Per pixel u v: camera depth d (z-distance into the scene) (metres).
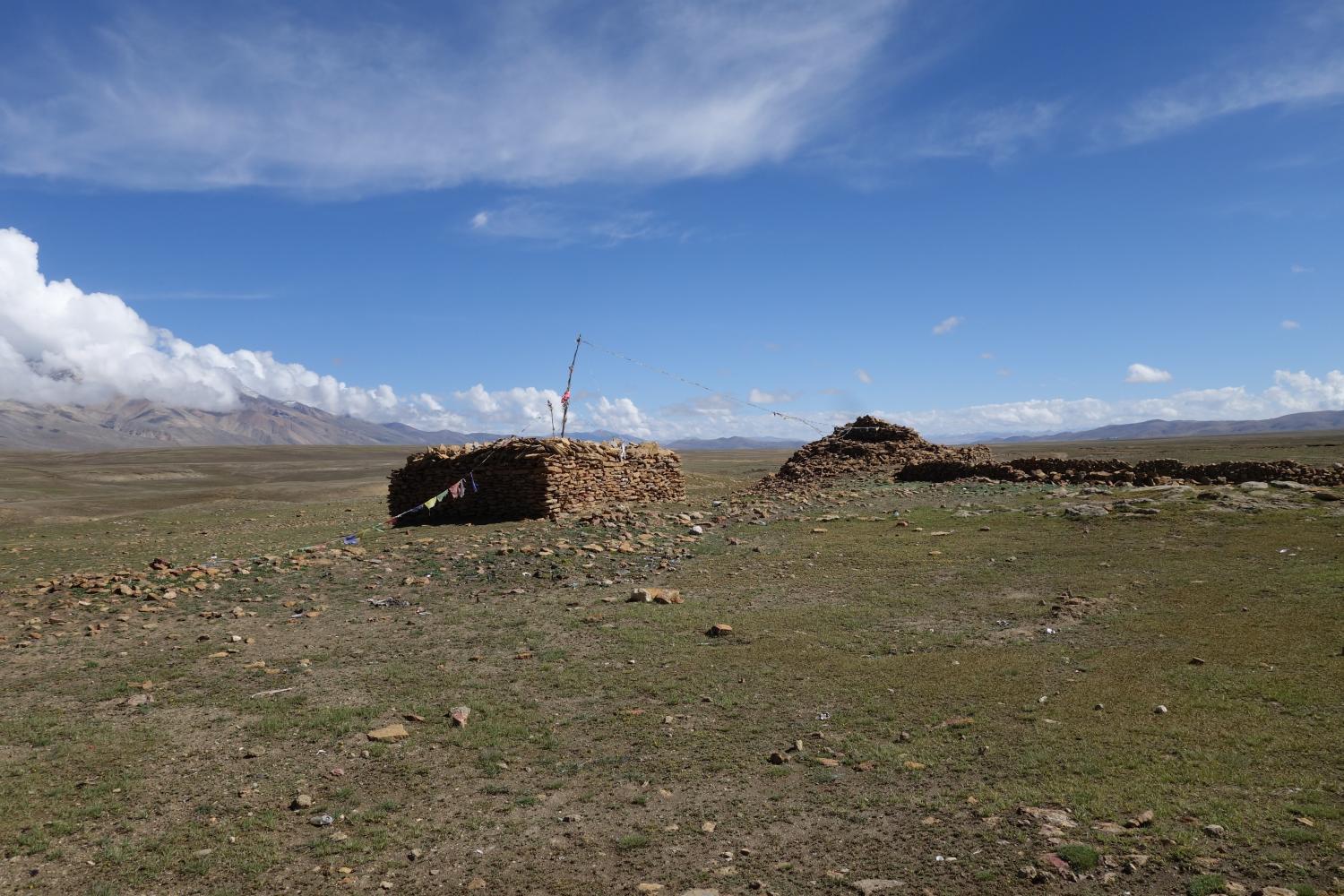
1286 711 10.21
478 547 23.83
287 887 7.76
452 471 30.80
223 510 42.94
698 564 22.02
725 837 8.34
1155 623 14.30
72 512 46.34
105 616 17.83
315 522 34.25
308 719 11.95
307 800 9.39
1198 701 10.75
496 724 11.61
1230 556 18.28
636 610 17.44
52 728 11.73
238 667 14.44
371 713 12.11
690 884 7.50
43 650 15.46
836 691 12.28
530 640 15.70
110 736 11.43
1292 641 12.73
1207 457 67.00
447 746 10.98
